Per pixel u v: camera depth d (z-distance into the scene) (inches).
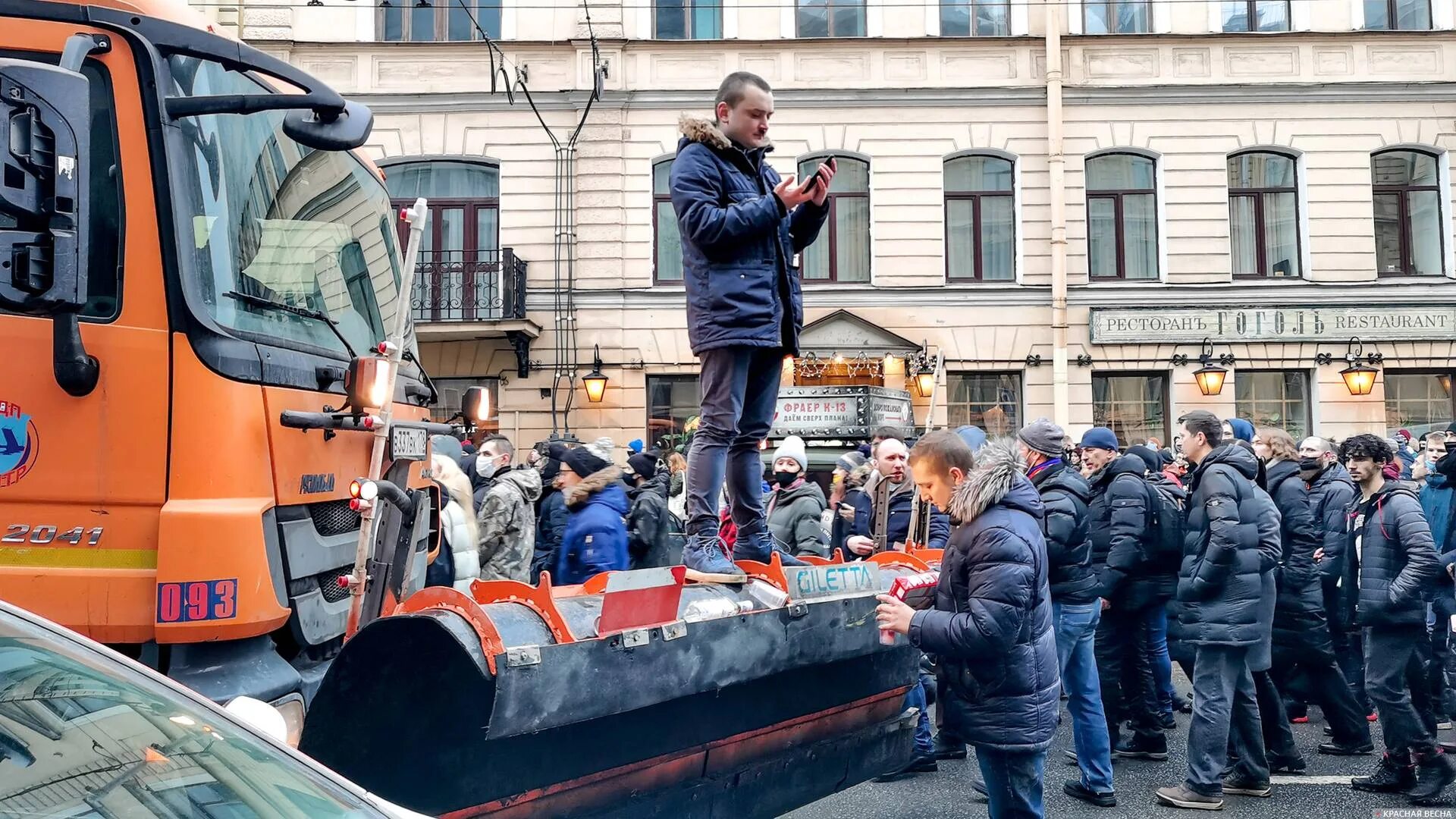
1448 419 672.4
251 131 143.7
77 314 116.3
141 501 118.0
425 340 659.4
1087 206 678.5
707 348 131.5
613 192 661.3
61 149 102.7
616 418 655.8
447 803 97.7
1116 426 675.4
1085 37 674.2
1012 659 141.4
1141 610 261.0
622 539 217.2
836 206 682.2
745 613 122.2
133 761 68.6
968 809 212.8
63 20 122.6
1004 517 141.5
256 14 655.1
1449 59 677.9
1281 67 680.4
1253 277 679.7
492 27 670.5
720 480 134.3
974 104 674.8
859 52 677.3
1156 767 250.1
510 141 661.3
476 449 383.9
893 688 163.2
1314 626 259.8
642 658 106.2
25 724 66.0
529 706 93.9
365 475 152.9
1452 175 674.8
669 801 122.2
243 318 131.3
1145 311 666.8
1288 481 265.3
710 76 671.8
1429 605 267.0
